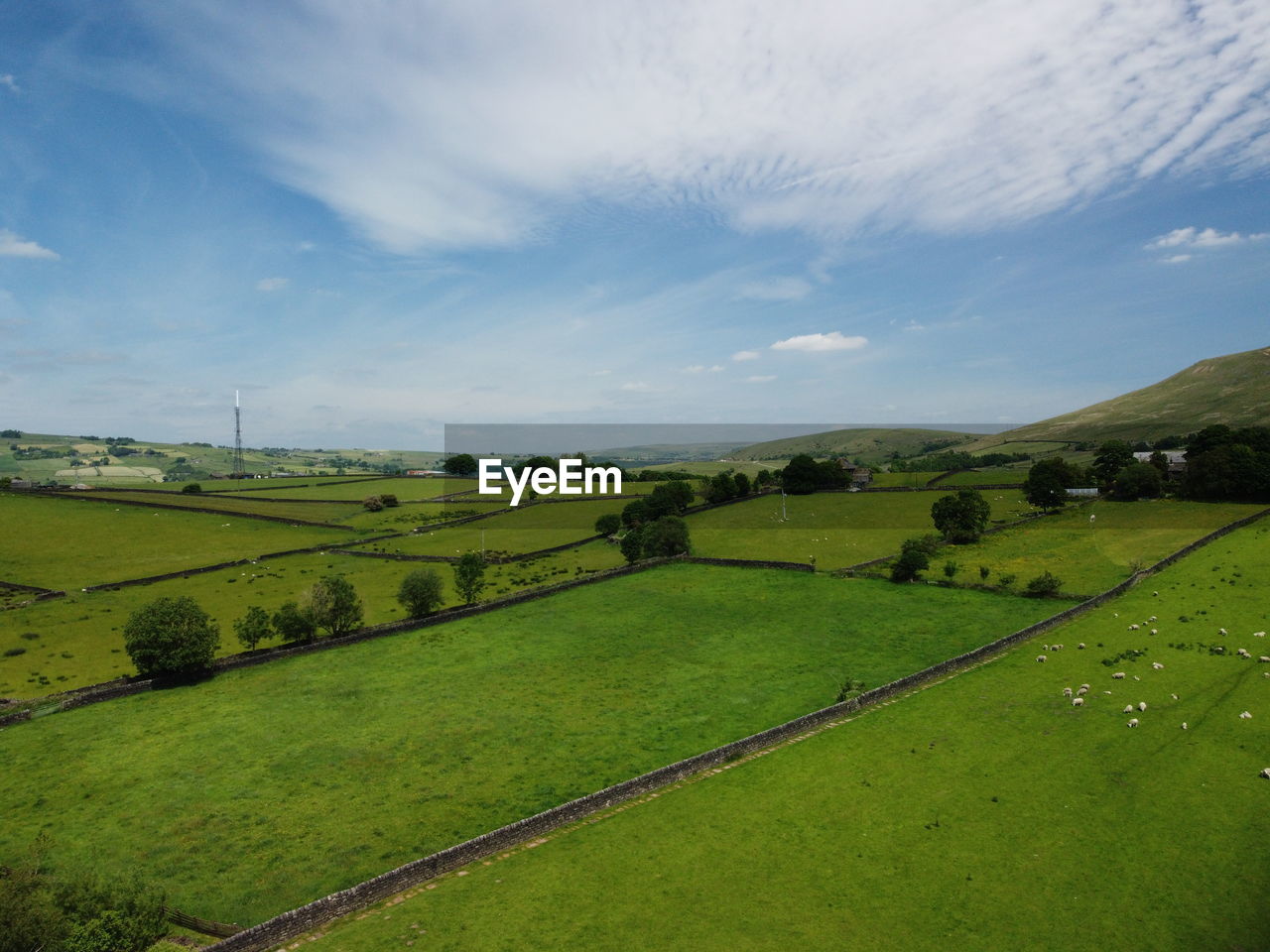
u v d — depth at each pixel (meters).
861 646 60.59
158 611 59.12
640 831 33.66
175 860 35.22
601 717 49.59
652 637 66.44
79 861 35.38
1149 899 26.70
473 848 32.88
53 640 75.94
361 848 35.59
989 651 55.00
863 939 25.61
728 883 29.27
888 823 32.72
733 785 37.31
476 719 50.16
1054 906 26.70
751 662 58.50
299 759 45.25
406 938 27.31
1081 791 34.19
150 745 47.78
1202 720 40.16
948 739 40.69
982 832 31.58
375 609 84.06
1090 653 52.44
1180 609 60.12
